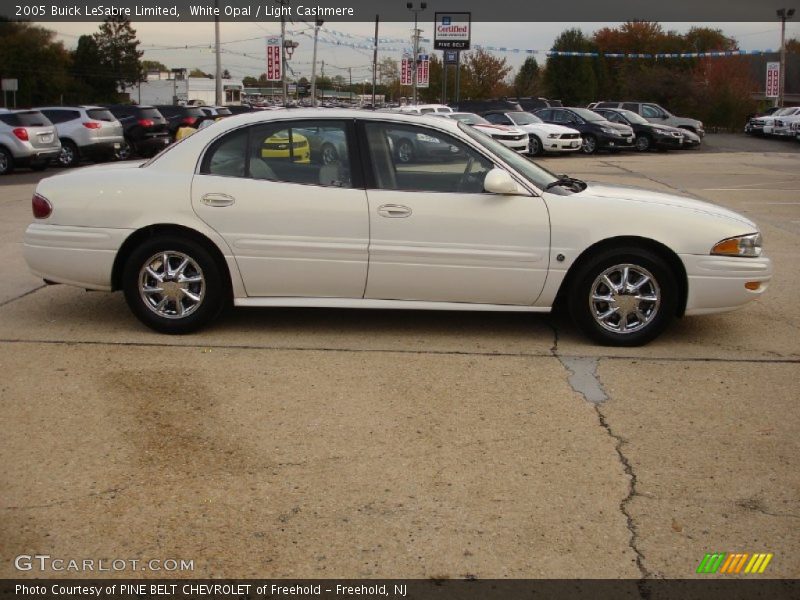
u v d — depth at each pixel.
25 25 63.88
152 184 5.96
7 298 7.24
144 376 5.30
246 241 5.90
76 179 6.11
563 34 65.19
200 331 6.26
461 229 5.83
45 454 4.21
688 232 5.85
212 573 3.26
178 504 3.75
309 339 6.13
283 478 4.01
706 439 4.53
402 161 5.93
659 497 3.90
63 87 67.06
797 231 11.55
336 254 5.88
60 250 6.05
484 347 6.03
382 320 6.67
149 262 6.02
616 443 4.46
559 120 32.31
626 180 19.81
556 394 5.13
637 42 64.94
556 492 3.92
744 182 19.33
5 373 5.32
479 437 4.50
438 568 3.31
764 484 4.04
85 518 3.63
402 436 4.49
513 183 5.77
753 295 5.99
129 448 4.29
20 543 3.43
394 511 3.72
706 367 5.68
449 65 67.00
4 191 16.66
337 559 3.36
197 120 32.25
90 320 6.55
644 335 6.00
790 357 5.93
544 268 5.88
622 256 5.88
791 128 40.44
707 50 68.62
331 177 5.91
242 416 4.71
